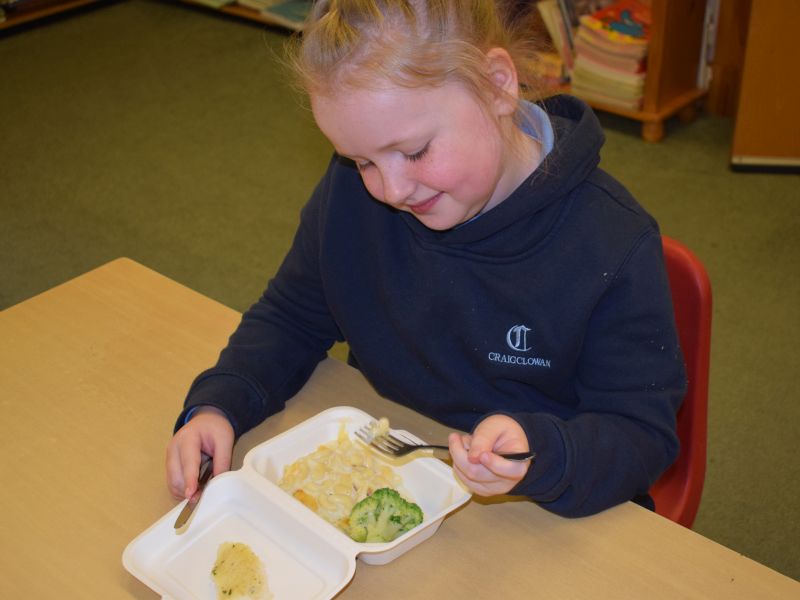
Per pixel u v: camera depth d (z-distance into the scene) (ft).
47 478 3.20
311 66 2.79
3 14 13.84
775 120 9.39
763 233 8.78
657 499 4.00
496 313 3.42
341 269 3.76
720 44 10.51
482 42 2.97
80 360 3.74
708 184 9.56
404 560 2.87
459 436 2.82
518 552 2.87
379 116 2.71
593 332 3.25
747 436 6.73
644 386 3.15
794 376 7.20
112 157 10.86
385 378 3.81
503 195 3.30
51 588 2.81
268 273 8.82
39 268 8.97
